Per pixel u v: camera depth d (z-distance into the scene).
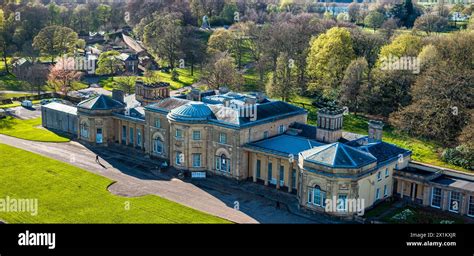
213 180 120.25
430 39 191.50
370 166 101.06
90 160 134.25
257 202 107.75
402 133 155.25
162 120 129.88
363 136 118.31
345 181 97.44
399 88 168.50
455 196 101.94
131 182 118.88
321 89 188.88
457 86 148.88
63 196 109.69
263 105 125.62
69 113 157.12
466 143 135.88
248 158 118.75
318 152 101.56
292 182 111.50
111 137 147.75
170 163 128.12
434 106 148.88
